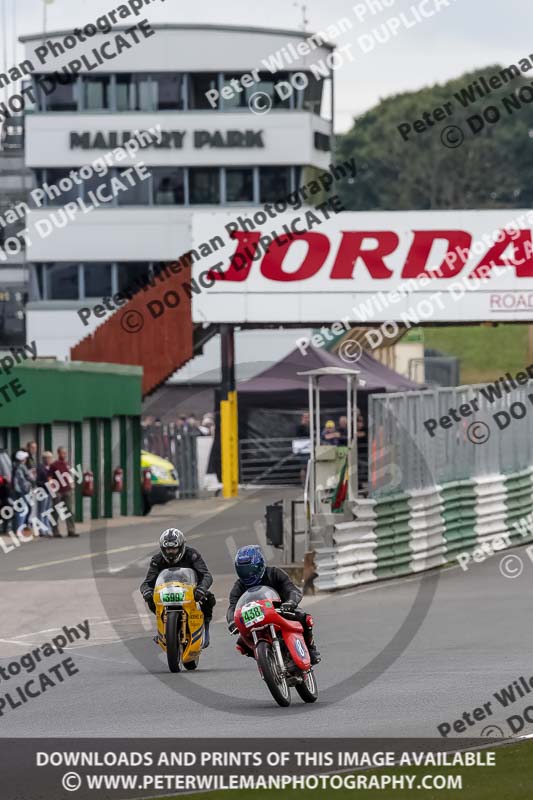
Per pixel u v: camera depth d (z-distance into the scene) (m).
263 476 122.50
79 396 114.19
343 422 105.69
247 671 49.53
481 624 59.62
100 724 39.59
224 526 96.25
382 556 77.56
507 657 50.00
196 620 50.00
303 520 80.62
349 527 75.00
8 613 68.31
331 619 63.25
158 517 114.44
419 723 37.31
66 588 75.38
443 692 42.50
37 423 108.12
